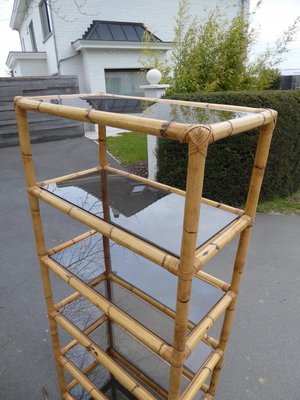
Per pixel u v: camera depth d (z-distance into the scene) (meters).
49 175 3.75
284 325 1.56
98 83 6.31
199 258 0.62
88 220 0.79
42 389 1.26
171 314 0.98
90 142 5.31
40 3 6.78
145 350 1.23
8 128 5.12
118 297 1.08
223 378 1.30
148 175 3.45
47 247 2.26
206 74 3.52
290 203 2.92
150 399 0.85
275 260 2.08
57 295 1.76
